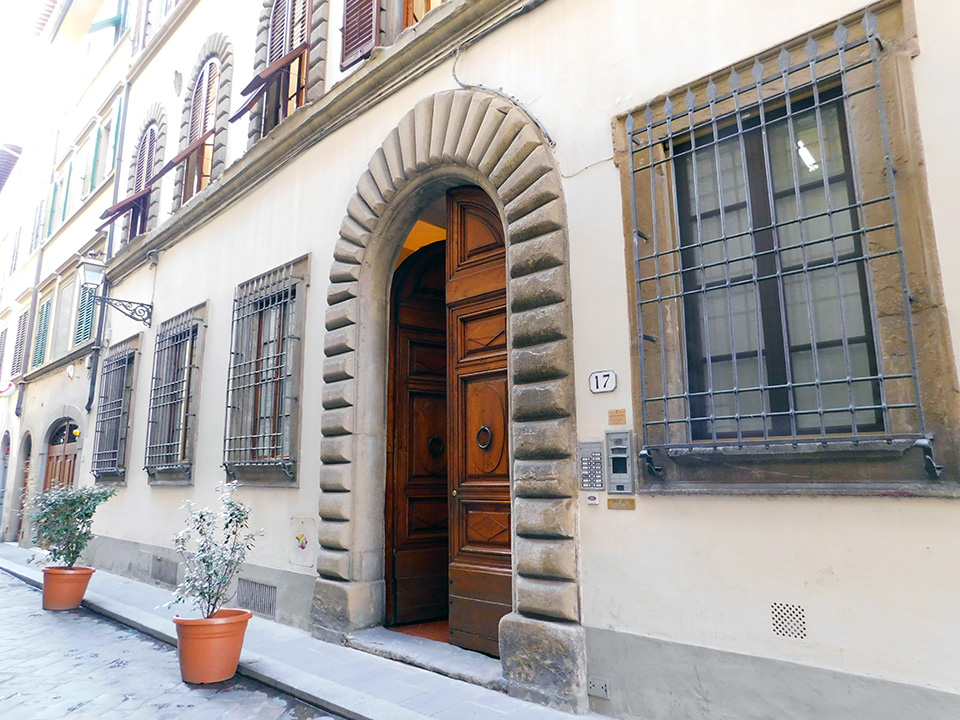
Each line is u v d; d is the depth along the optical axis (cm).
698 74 409
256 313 777
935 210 312
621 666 388
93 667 548
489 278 549
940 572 292
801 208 350
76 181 1653
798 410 344
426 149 571
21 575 1088
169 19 1175
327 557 598
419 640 546
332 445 608
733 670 345
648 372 405
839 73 347
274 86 857
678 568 374
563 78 483
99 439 1159
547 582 426
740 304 388
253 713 435
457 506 545
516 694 424
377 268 634
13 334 1967
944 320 303
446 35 580
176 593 524
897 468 308
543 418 444
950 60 317
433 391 673
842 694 310
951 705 281
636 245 412
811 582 326
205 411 838
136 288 1133
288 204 759
